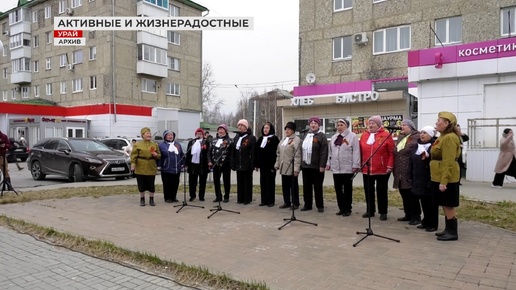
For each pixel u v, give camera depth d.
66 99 35.25
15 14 40.12
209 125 41.16
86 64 33.22
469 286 3.81
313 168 7.42
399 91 16.47
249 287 3.83
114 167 13.53
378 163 6.70
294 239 5.61
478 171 11.95
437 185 5.52
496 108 12.70
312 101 18.83
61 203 8.78
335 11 20.59
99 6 32.28
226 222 6.75
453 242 5.35
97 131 30.88
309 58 21.34
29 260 4.91
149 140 8.55
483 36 17.00
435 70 13.59
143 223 6.73
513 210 7.30
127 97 32.72
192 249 5.17
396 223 6.57
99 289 3.98
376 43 19.55
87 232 6.14
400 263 4.51
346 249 5.10
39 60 38.38
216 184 8.59
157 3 34.06
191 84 39.34
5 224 6.77
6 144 9.92
